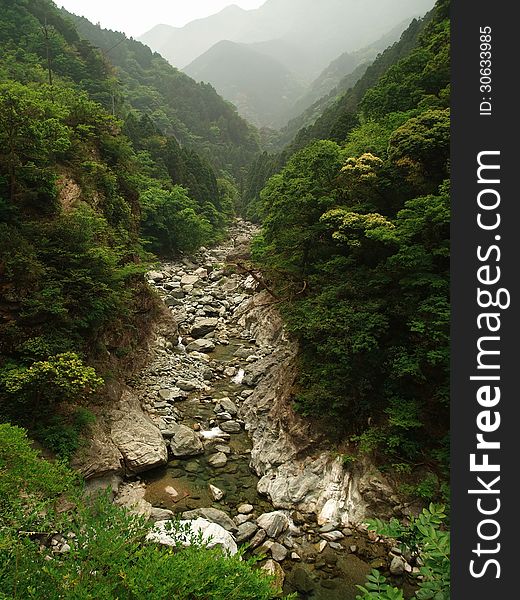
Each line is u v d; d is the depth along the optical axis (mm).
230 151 115812
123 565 4832
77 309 13164
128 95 97000
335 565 9188
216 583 4918
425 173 13062
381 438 10922
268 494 11492
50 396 10828
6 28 49094
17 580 4691
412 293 11414
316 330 12938
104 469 10969
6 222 12883
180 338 23359
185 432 13781
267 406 14898
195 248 43812
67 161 18062
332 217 14031
